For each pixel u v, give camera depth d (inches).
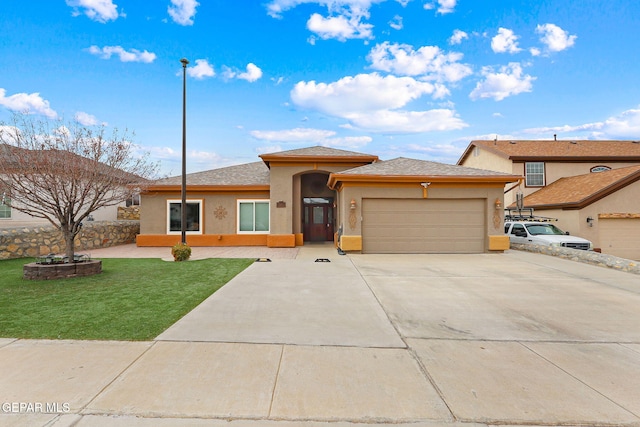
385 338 175.0
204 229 645.9
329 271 366.9
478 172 534.9
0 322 190.1
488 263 427.2
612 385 129.7
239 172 752.3
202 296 254.5
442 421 107.2
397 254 518.0
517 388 126.9
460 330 187.9
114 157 358.0
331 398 119.0
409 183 523.2
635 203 636.7
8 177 322.7
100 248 613.0
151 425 103.5
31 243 476.4
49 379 128.6
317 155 622.8
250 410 111.6
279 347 161.9
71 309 216.8
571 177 815.1
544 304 240.8
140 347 159.0
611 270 376.5
